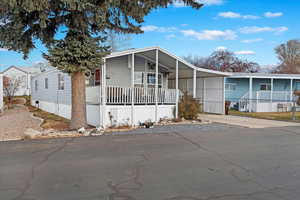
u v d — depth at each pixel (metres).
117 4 8.51
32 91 26.17
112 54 10.47
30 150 5.91
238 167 4.62
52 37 9.01
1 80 18.00
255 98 19.33
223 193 3.39
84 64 8.77
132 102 10.98
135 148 6.17
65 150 5.92
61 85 15.20
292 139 7.53
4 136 8.07
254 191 3.46
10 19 7.97
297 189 3.54
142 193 3.38
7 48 8.79
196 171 4.37
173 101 12.41
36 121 12.70
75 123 9.41
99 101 10.83
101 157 5.29
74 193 3.38
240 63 37.72
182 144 6.68
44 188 3.55
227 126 10.39
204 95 17.38
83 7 7.32
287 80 21.80
